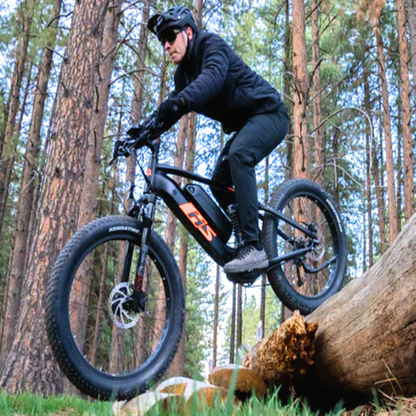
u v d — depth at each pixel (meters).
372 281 2.52
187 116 12.70
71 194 6.47
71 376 2.46
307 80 8.71
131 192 2.89
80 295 6.51
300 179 3.68
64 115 6.67
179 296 2.88
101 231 2.62
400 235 2.32
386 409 2.50
